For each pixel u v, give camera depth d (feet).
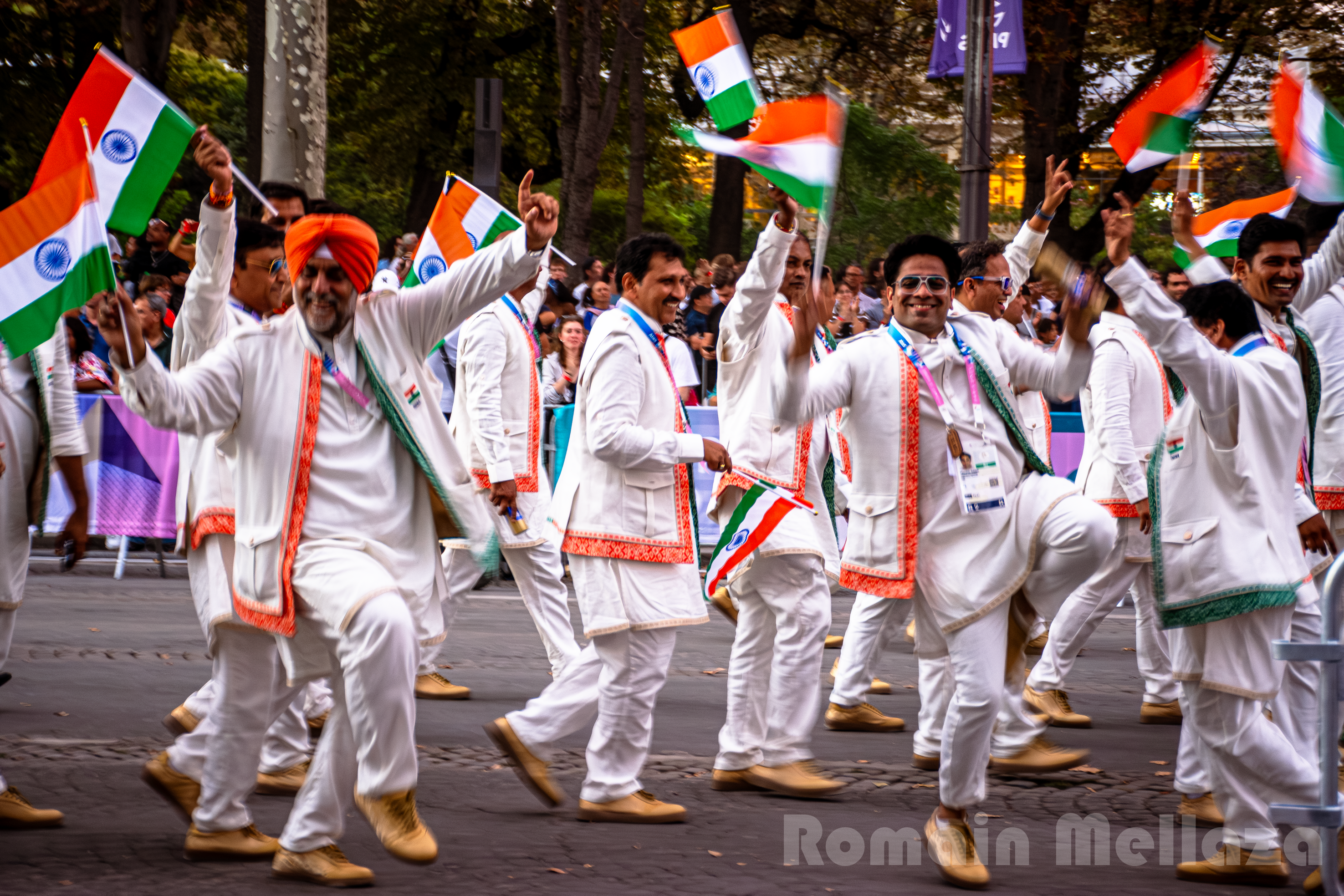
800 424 14.88
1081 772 19.20
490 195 41.78
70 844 14.62
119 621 28.73
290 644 13.47
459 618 31.07
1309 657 13.34
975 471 14.71
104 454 34.40
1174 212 17.46
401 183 97.04
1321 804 13.38
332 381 13.35
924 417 14.99
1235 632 14.32
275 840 14.33
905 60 78.13
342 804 13.43
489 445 21.81
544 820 16.11
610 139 88.89
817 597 17.60
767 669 17.85
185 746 14.99
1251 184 59.52
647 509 16.22
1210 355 14.02
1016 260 21.25
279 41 41.65
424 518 13.76
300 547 13.12
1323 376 20.22
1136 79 75.15
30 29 84.64
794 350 13.78
